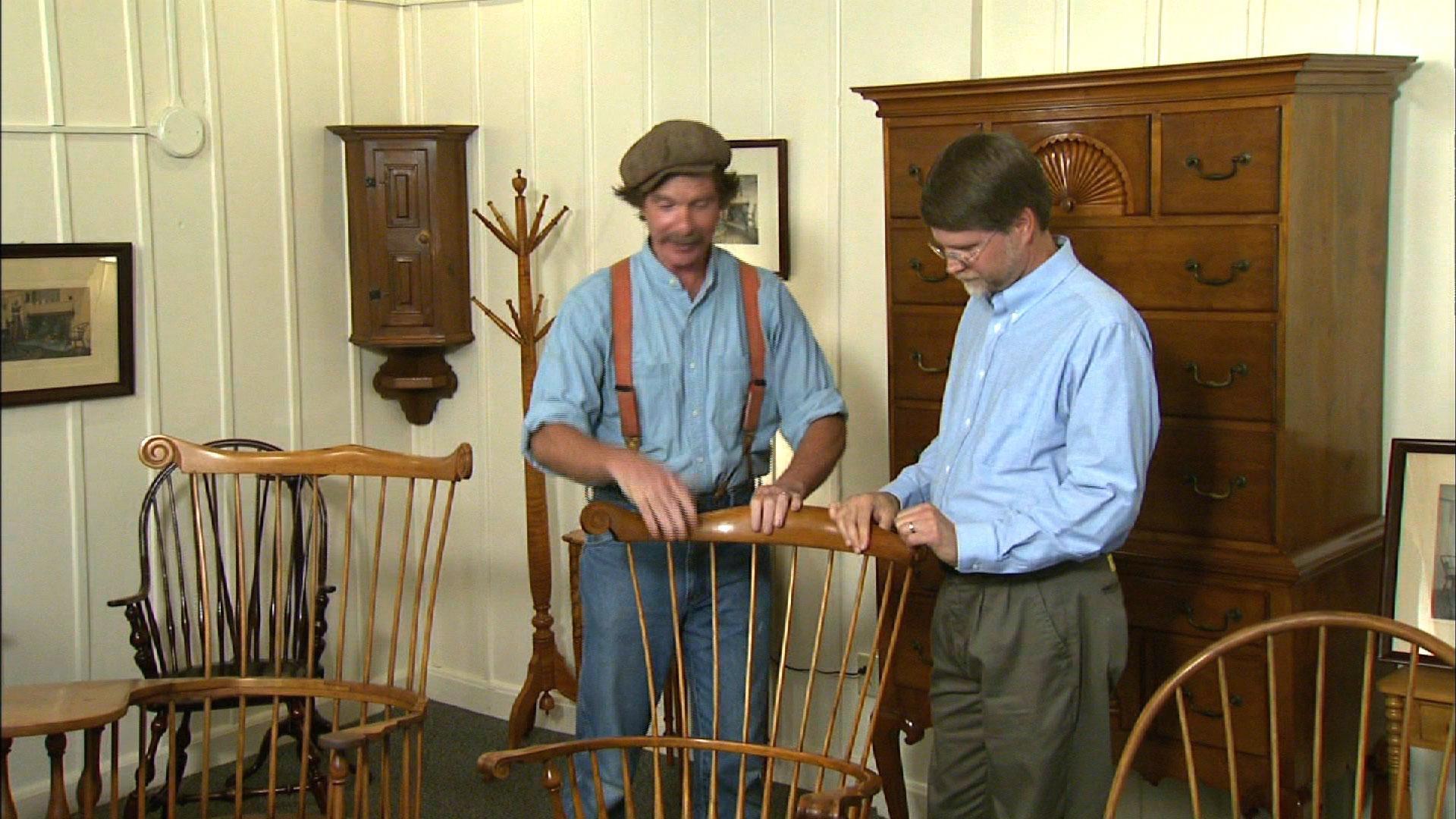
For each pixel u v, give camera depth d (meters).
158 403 3.84
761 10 3.63
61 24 3.56
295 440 4.19
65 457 3.65
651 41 3.85
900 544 2.24
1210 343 2.64
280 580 2.78
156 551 3.84
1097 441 2.20
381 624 4.45
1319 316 2.64
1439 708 2.47
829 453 2.68
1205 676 2.69
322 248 4.21
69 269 3.59
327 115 4.18
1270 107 2.50
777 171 3.61
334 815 2.17
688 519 2.32
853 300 3.56
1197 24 3.02
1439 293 2.82
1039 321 2.30
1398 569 2.68
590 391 2.62
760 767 2.73
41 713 2.22
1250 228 2.55
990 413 2.34
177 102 3.82
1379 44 2.82
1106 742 2.37
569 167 4.06
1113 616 2.35
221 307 3.97
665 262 2.61
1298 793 2.67
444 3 4.24
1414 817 2.89
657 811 2.26
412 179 4.13
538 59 4.08
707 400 2.65
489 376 4.29
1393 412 2.91
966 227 2.25
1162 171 2.64
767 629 2.75
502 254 4.22
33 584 3.60
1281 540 2.60
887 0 3.41
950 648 2.46
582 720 2.72
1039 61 3.24
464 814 3.71
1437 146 2.78
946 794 2.54
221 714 4.01
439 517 4.48
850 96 3.50
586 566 2.68
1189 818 3.16
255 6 3.98
